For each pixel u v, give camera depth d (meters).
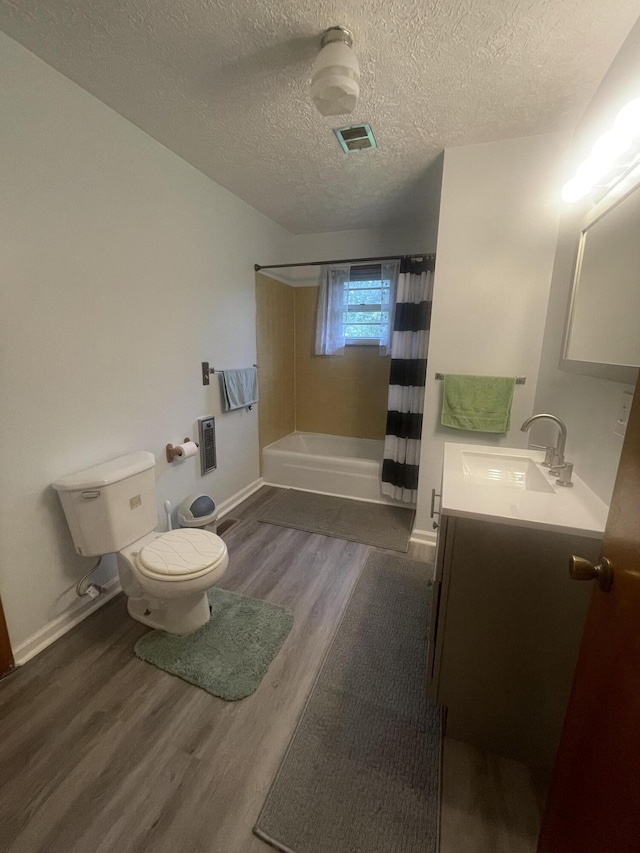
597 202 1.31
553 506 1.13
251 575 2.09
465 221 1.99
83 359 1.64
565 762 0.82
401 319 2.71
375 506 2.97
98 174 1.61
